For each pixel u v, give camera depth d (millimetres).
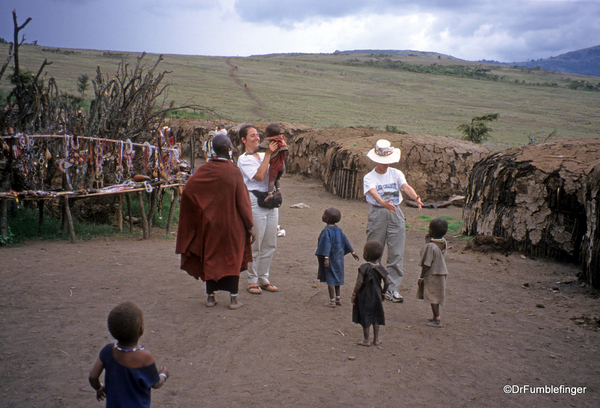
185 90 82125
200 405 3186
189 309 4969
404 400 3379
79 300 4965
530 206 8281
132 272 6125
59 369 3531
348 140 17672
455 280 6793
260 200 5531
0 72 8203
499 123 71125
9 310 4559
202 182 4863
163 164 8883
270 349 4137
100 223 9242
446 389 3566
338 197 16125
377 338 4328
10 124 8055
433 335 4660
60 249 7016
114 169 9195
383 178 5820
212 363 3811
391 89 119312
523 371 3910
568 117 84625
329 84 120750
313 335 4508
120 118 9000
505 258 8141
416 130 54844
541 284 6680
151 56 166750
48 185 8375
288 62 194500
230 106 67062
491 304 5750
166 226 9805
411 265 7715
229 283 5016
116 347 2469
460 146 16281
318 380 3621
